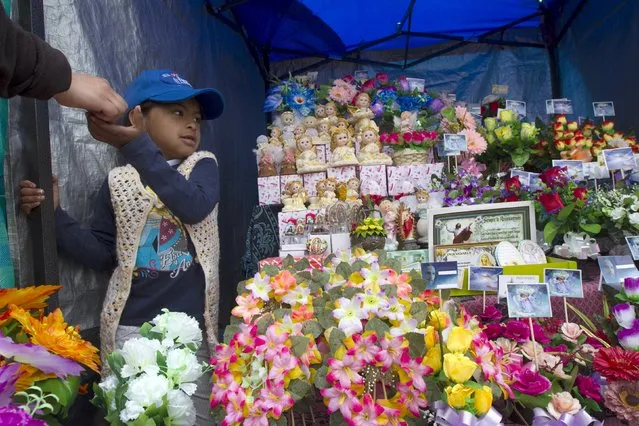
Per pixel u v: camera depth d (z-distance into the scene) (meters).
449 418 0.97
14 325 0.80
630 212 2.02
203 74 2.86
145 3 2.29
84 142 1.85
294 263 1.31
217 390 1.04
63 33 1.77
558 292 1.44
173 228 1.70
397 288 1.11
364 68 3.96
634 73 2.99
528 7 3.57
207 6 2.97
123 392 0.92
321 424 1.11
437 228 1.98
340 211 2.24
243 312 1.15
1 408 0.65
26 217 1.20
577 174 2.40
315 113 3.25
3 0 1.13
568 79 3.74
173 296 1.69
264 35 3.67
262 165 2.76
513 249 1.84
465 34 3.83
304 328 1.07
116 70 2.04
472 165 2.69
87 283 1.83
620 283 1.46
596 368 1.16
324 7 3.33
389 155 2.78
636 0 2.89
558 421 1.09
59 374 0.73
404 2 3.33
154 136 1.84
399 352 0.97
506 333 1.32
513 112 2.93
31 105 1.20
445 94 3.41
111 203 1.77
